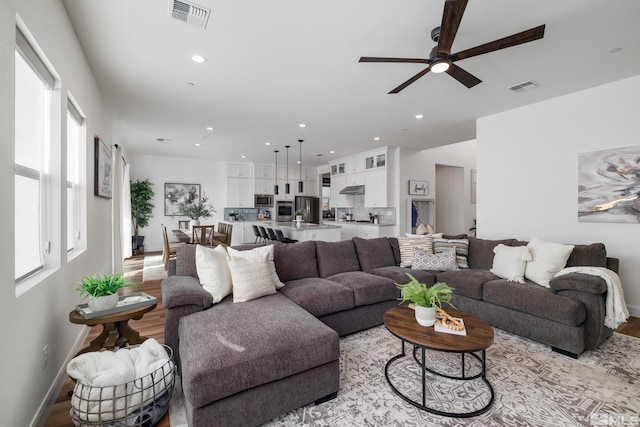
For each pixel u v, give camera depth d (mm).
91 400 1337
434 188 7199
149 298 2064
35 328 1544
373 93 3523
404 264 3764
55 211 1938
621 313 2363
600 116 3318
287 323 1902
